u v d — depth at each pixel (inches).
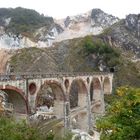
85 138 2273.6
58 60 5029.5
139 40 5669.3
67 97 2332.7
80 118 2842.0
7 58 5388.8
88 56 4783.5
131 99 692.1
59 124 2170.3
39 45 6850.4
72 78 2458.2
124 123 676.7
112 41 5551.2
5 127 871.1
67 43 5364.2
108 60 4621.1
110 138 679.7
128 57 5182.1
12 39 6766.7
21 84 1702.8
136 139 657.0
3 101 2429.9
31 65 4781.0
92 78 3009.4
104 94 3750.0
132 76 4443.9
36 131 905.5
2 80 1542.8
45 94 3580.2
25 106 1755.7
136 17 5930.1
